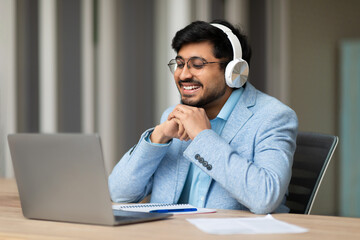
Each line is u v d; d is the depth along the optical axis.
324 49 4.62
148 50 3.86
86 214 1.14
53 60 3.81
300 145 1.77
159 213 1.26
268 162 1.41
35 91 3.81
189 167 1.66
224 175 1.35
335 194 4.54
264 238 0.98
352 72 4.59
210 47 1.57
